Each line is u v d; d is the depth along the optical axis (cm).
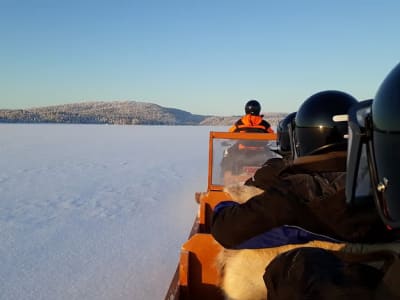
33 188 857
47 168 1203
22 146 2092
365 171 133
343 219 148
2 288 354
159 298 338
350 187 122
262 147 422
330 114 192
